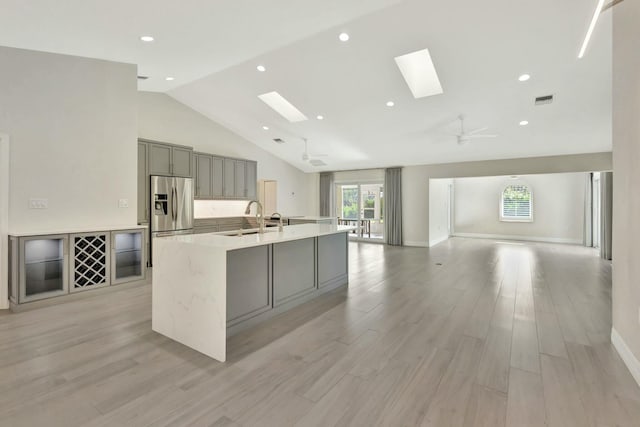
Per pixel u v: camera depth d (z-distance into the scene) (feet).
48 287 11.85
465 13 10.70
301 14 10.18
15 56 11.28
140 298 12.03
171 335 8.60
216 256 7.50
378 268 18.33
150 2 8.73
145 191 17.72
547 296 12.73
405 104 17.20
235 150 25.62
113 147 13.58
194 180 21.16
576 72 13.15
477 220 34.81
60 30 10.19
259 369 7.04
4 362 7.24
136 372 6.87
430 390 6.27
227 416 5.47
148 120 20.12
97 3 8.63
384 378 6.70
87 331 9.04
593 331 9.17
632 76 6.82
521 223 32.35
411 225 28.25
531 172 23.34
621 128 7.50
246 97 19.29
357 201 31.83
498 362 7.38
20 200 11.32
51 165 12.02
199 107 22.20
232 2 9.07
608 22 10.33
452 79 14.35
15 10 8.80
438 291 13.50
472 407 5.73
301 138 24.22
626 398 5.98
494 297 12.60
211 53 13.01
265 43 12.34
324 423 5.30
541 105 15.78
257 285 9.77
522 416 5.47
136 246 14.15
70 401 5.83
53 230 11.48
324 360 7.48
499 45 12.01
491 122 17.99
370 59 13.85
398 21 11.42
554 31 11.03
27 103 11.50
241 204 26.14
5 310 10.73
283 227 13.76
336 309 11.16
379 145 23.54
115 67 13.64
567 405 5.77
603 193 21.59
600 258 21.65
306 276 12.02
